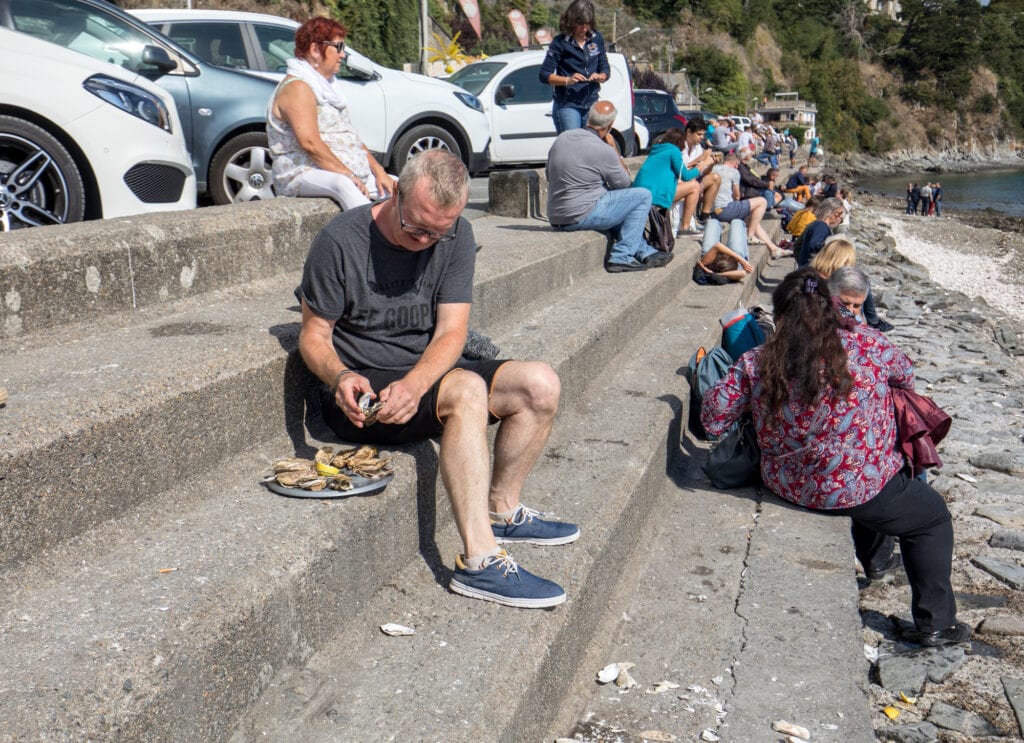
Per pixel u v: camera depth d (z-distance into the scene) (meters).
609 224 7.83
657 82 59.38
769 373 4.40
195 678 2.06
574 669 3.17
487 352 3.74
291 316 3.85
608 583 3.64
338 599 2.69
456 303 3.25
